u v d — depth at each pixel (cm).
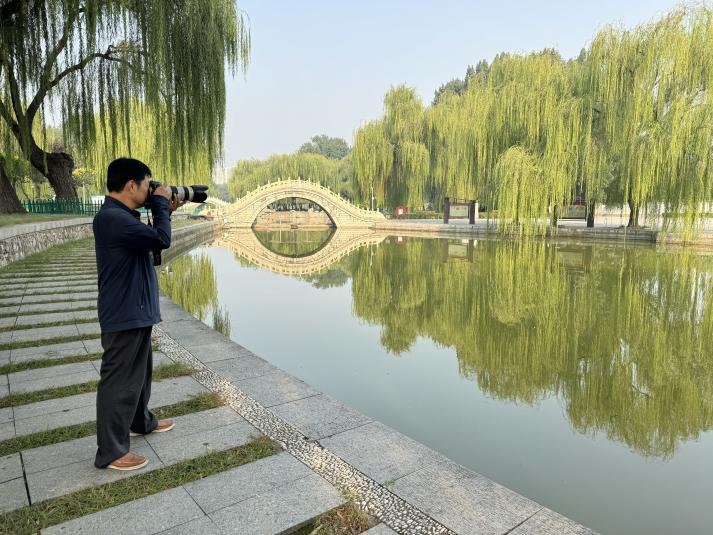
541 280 1395
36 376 407
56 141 2452
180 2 1137
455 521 227
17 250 1164
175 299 1194
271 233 4166
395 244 2728
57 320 598
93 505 231
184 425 323
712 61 1658
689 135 1677
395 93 3828
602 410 558
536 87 2181
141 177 270
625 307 1059
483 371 688
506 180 2155
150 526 217
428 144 3597
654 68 1816
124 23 1091
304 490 249
